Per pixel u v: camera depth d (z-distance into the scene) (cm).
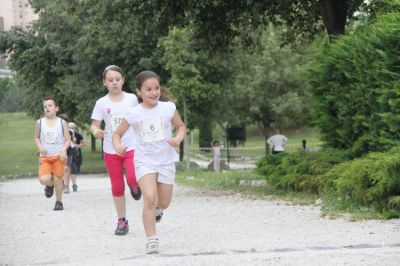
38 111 5409
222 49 2430
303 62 5991
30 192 2514
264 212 1422
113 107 1168
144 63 4397
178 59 4141
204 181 2723
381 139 1427
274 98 6022
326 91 1719
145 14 2158
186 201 1778
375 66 1472
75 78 4688
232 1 2117
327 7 2075
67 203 1850
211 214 1418
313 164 1659
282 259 828
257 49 2806
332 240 995
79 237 1114
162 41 4141
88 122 4794
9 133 9856
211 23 2245
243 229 1157
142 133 966
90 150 7588
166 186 981
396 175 1258
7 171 4859
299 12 2477
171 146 981
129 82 4578
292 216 1330
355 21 2375
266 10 2314
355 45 1575
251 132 9756
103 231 1186
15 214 1544
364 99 1534
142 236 1110
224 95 4562
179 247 976
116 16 2191
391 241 967
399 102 1377
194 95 4222
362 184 1327
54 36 4859
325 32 2552
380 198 1296
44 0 4966
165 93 1032
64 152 1596
